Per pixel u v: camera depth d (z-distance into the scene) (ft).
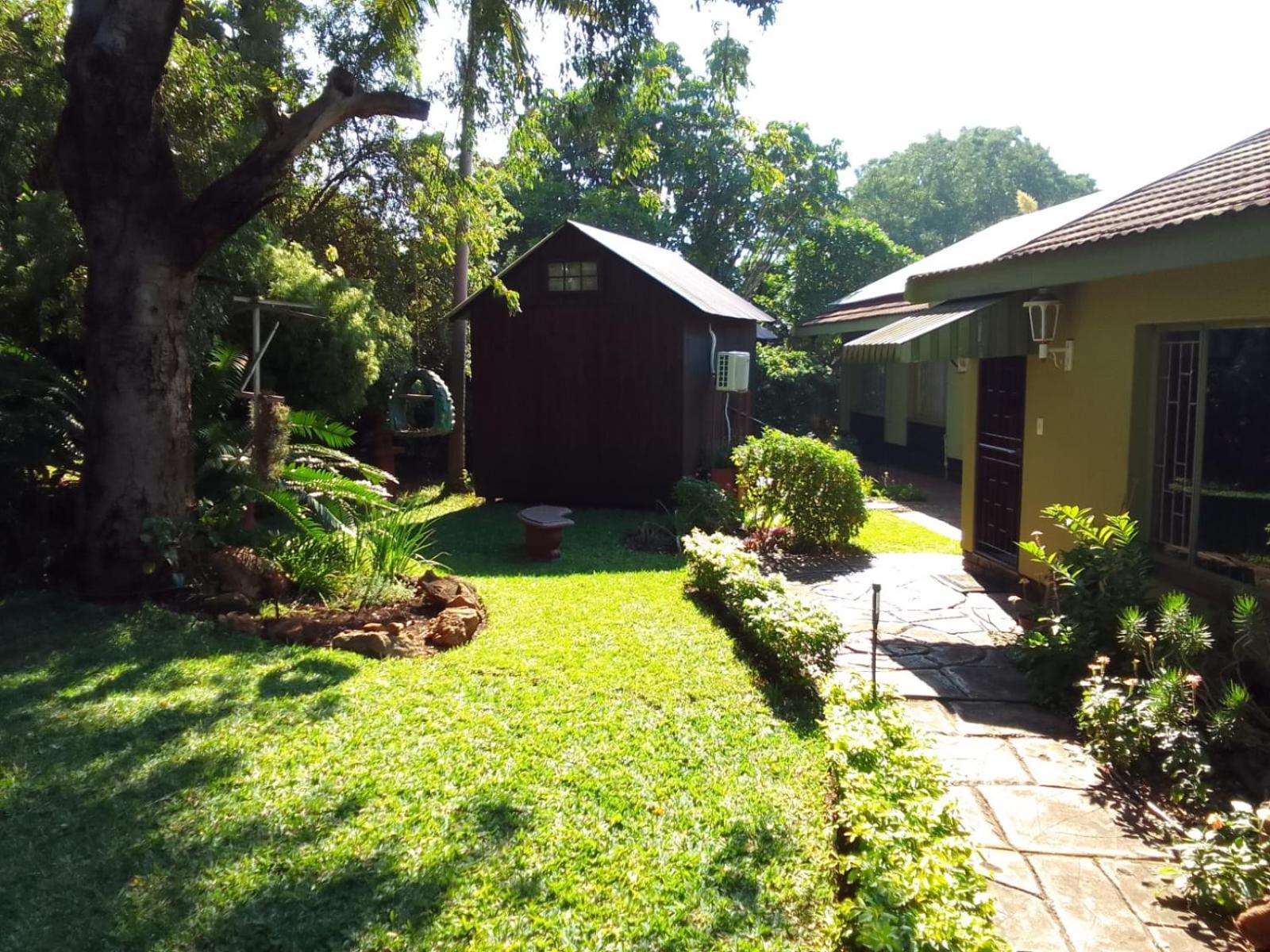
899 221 160.56
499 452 44.16
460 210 35.70
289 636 19.52
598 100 28.25
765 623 18.43
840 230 80.12
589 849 11.48
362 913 10.09
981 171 168.86
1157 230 16.53
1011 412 26.55
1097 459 21.49
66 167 21.68
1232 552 17.38
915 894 9.76
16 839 11.37
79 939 9.54
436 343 54.19
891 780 12.82
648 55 29.40
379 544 23.03
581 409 42.73
